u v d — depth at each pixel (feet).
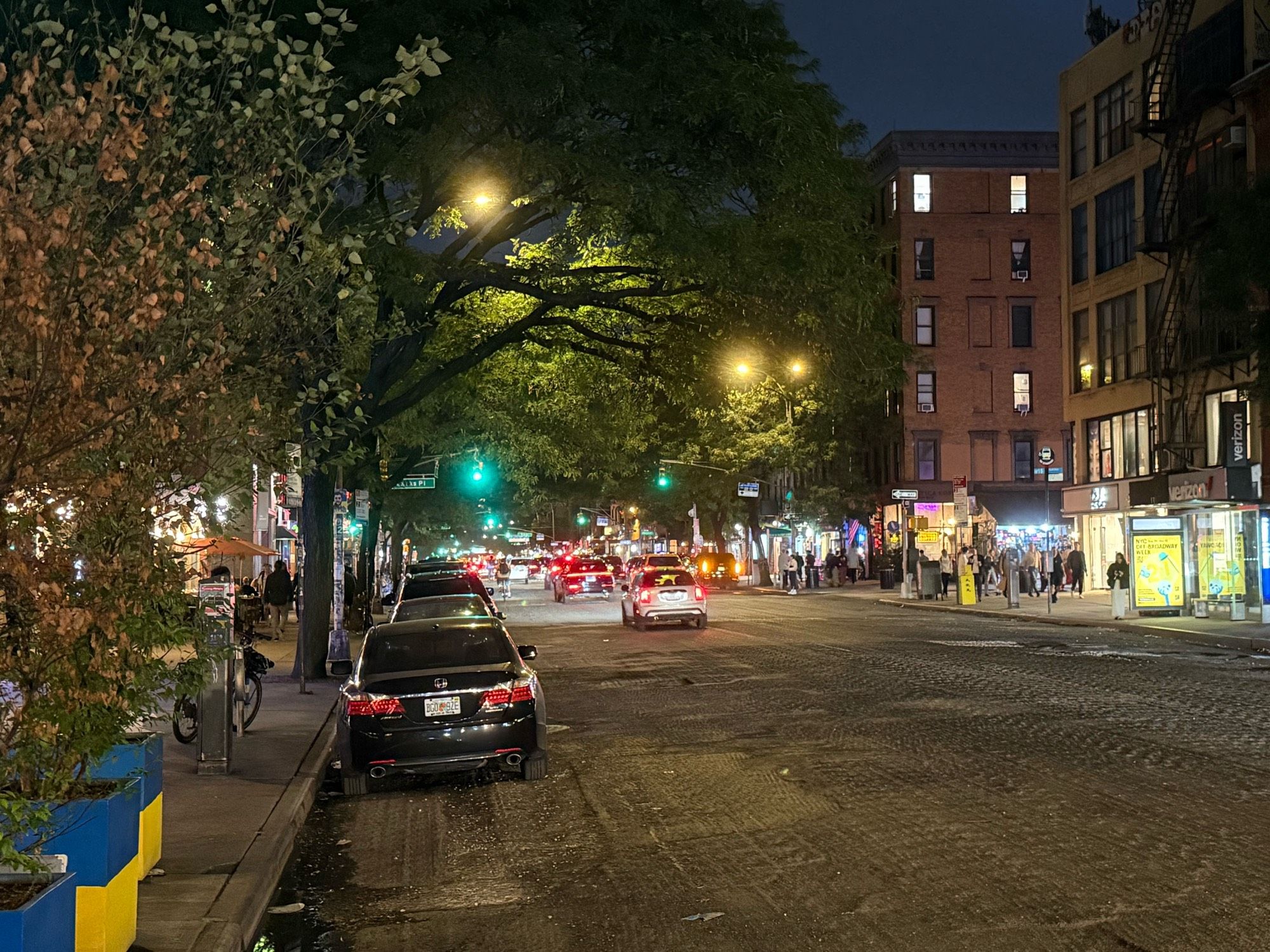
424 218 65.05
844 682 65.21
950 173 222.07
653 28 66.18
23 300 17.25
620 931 23.61
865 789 36.37
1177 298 137.18
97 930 19.85
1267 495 118.83
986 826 30.86
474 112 60.39
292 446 28.66
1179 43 136.26
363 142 60.39
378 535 196.75
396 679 40.01
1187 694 57.21
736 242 65.46
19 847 19.20
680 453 219.41
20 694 19.54
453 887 27.78
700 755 43.98
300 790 37.86
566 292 72.74
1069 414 167.22
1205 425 131.85
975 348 221.25
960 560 163.22
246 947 23.67
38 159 18.54
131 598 20.22
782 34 70.54
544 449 132.26
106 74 19.07
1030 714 50.90
